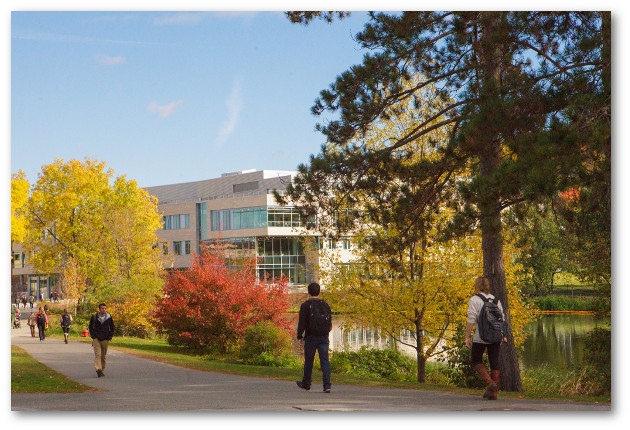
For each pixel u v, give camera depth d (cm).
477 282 1037
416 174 1584
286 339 2608
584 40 1221
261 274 7694
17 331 4191
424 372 2102
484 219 1268
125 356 2217
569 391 1839
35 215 5597
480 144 1286
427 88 1984
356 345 3650
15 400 1060
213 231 8481
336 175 1664
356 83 1603
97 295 4091
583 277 2175
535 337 3950
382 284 2070
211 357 2578
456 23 1476
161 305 2852
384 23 1578
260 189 8869
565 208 1400
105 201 5412
